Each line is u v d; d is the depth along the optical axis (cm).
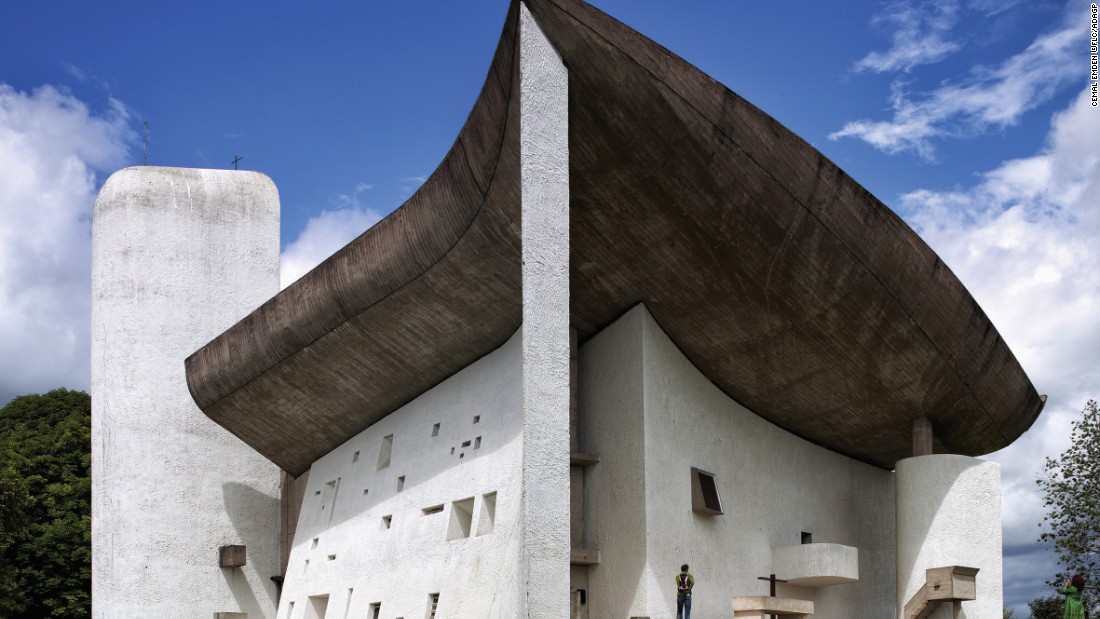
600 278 1862
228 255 2955
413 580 1973
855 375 1995
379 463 2236
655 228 1736
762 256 1762
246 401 2466
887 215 1769
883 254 1784
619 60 1527
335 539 2316
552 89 1512
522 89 1480
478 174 1656
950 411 2073
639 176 1650
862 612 2239
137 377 2814
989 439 2189
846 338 1908
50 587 3209
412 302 1950
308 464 2644
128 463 2762
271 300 2219
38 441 3481
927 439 2077
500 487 1811
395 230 1883
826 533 2209
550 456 1456
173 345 2852
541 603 1415
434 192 1777
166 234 2911
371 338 2083
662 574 1848
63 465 3475
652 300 1897
